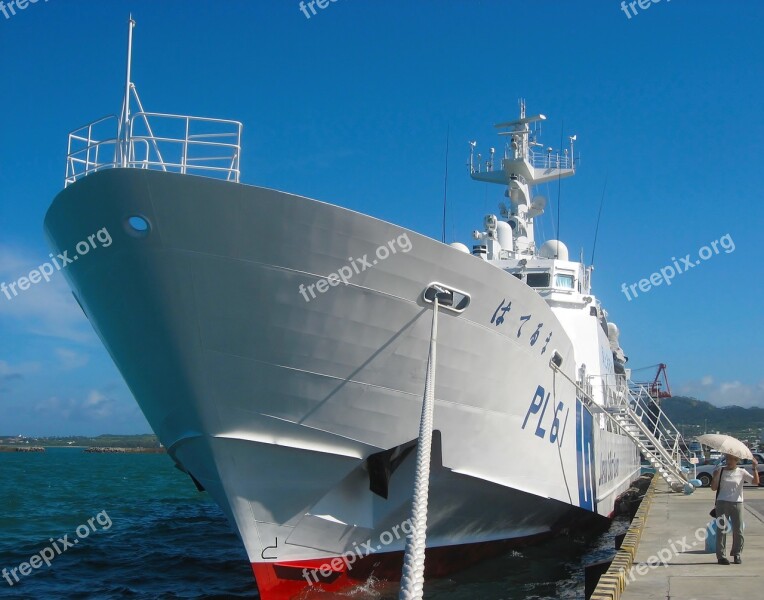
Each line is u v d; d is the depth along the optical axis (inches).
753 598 317.1
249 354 408.5
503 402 496.7
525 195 864.9
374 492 464.8
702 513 625.6
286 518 449.7
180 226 379.9
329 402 427.2
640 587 340.5
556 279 770.8
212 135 398.0
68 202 407.8
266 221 379.6
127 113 405.1
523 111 859.4
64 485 1736.0
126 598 538.3
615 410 762.8
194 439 436.1
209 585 580.7
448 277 425.1
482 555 557.6
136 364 442.3
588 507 663.1
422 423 348.8
